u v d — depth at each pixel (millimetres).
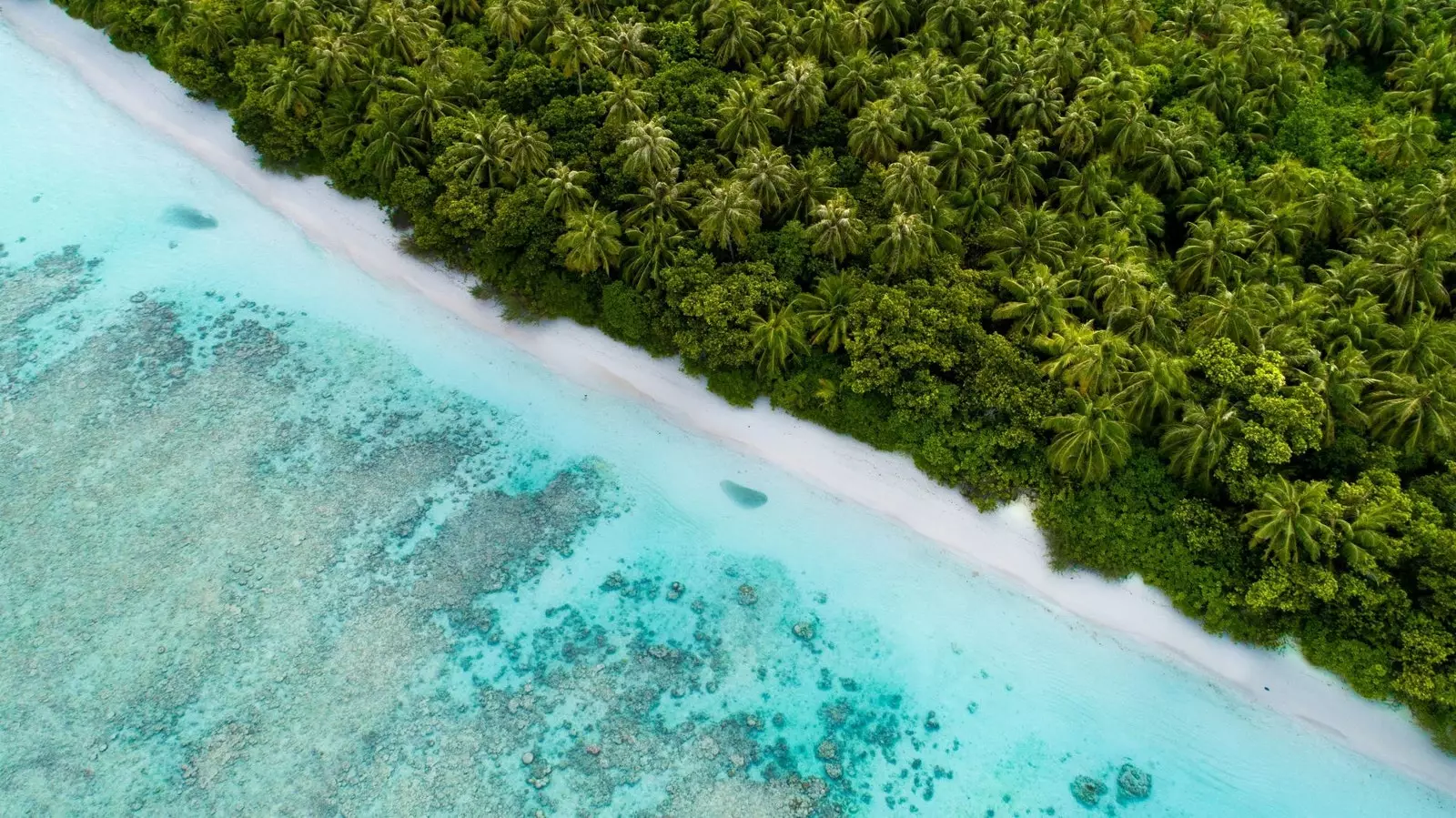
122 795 29578
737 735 32250
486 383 42281
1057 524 35656
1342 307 37125
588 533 37469
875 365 37344
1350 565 31750
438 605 34812
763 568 36750
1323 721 32688
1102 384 34969
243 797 29703
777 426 40312
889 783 31578
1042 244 39031
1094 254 38969
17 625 33281
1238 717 33031
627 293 40469
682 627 34906
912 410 37406
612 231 39719
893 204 40312
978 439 36594
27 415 39938
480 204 42000
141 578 34844
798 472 39375
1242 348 35375
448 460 39438
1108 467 34625
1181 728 32906
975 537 37219
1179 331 36719
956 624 35344
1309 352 34469
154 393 41094
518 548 36781
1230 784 31672
